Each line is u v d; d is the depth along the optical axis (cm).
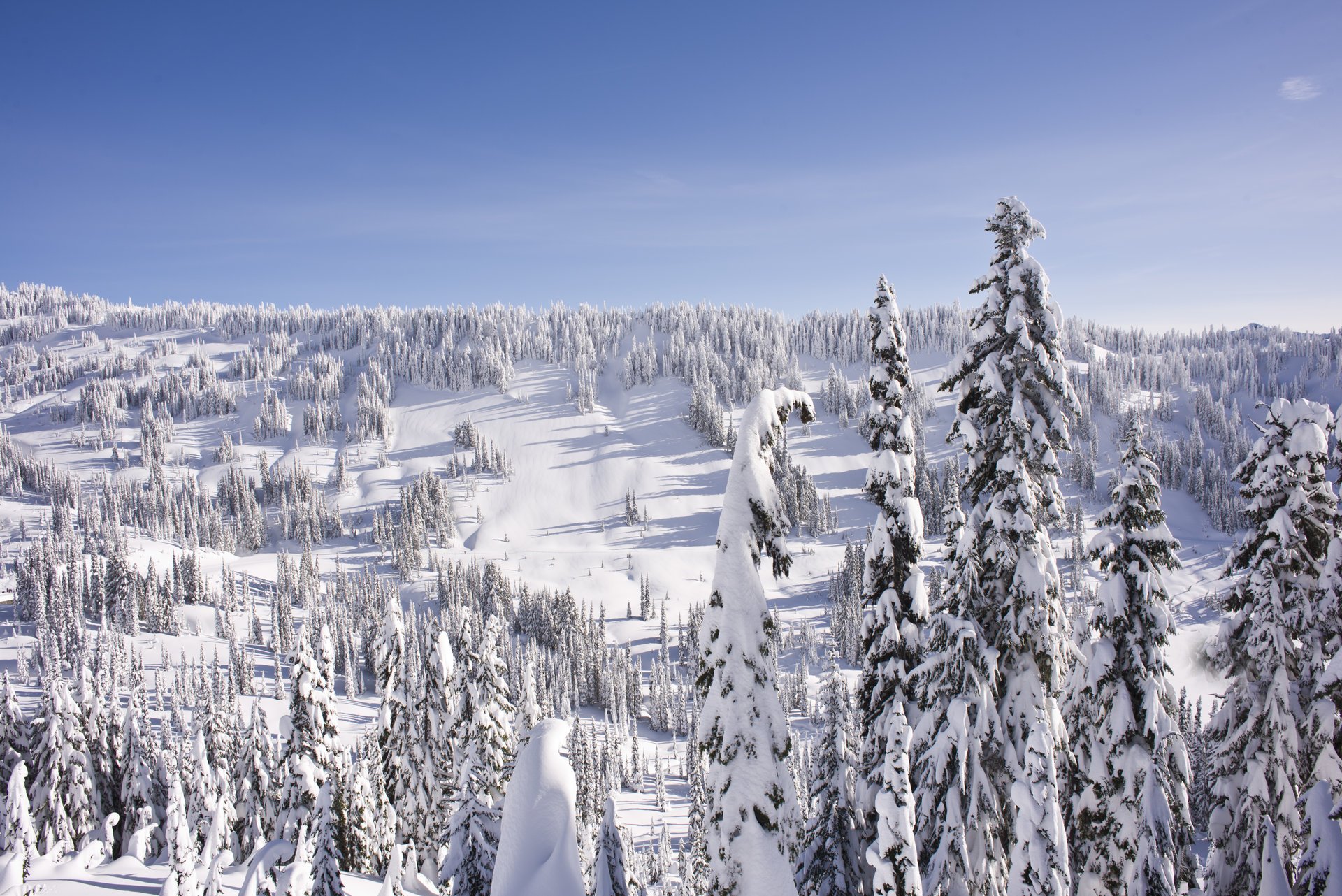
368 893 2938
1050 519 1533
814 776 1838
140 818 4328
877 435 1628
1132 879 1447
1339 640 1656
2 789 4359
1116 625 1566
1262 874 1448
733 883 941
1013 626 1474
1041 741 1362
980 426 1581
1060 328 1475
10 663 13750
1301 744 1684
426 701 3491
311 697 3312
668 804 10625
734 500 1050
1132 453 1577
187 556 19050
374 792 4275
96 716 4697
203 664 12456
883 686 1595
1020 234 1505
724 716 996
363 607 18112
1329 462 1695
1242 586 1792
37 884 2911
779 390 1123
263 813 4112
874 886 1237
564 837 1055
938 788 1482
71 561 17750
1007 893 1330
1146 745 1509
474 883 2112
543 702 10844
